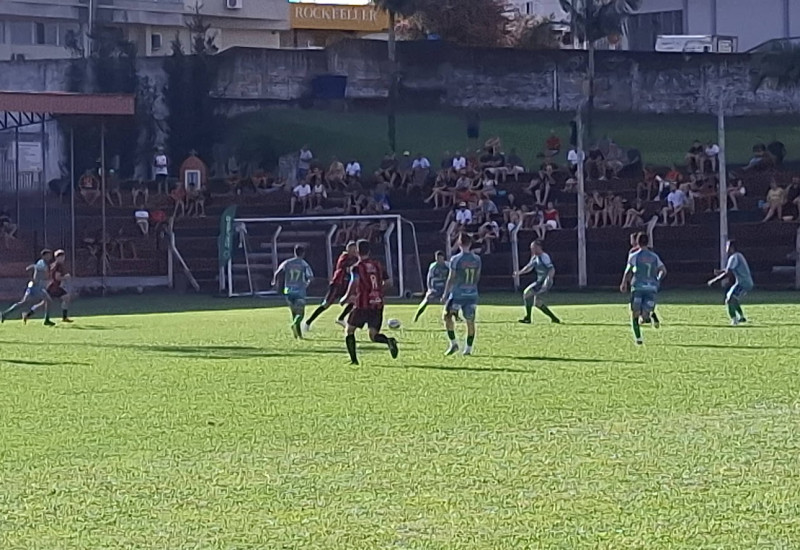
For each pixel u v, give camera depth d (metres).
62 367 19.66
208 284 45.69
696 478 10.29
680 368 18.45
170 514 9.24
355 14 83.62
